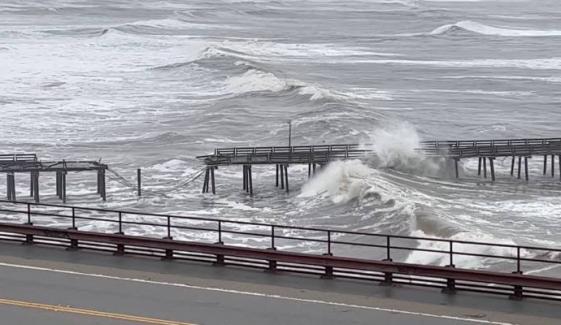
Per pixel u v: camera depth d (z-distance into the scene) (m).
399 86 193.88
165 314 31.00
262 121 133.62
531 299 33.19
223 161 91.38
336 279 35.81
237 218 78.00
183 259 38.47
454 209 83.88
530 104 169.12
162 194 89.00
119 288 34.19
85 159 107.06
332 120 131.38
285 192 90.81
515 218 80.62
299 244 65.75
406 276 38.06
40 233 40.44
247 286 34.59
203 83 186.62
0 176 96.00
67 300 32.59
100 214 78.38
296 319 30.45
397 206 78.38
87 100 161.62
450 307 32.03
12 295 33.12
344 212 80.06
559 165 107.62
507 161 113.75
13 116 141.88
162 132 125.88
